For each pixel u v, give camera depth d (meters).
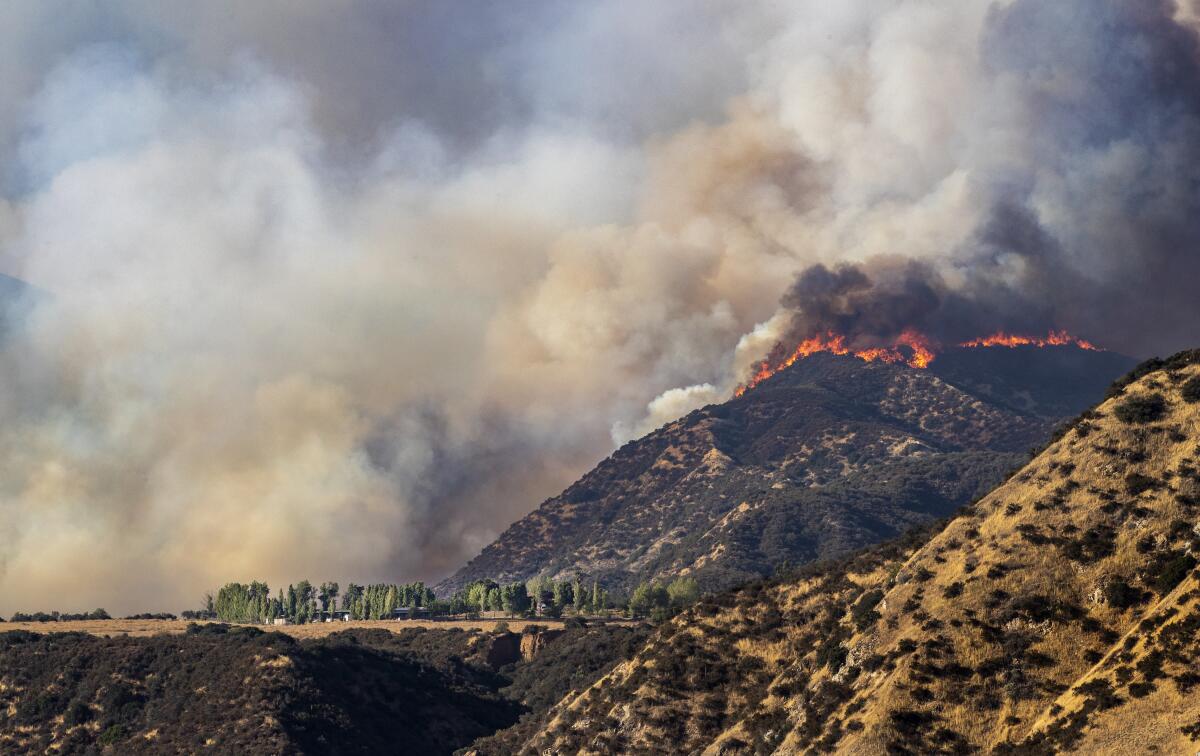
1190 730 108.75
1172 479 141.75
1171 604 124.19
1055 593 137.38
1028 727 127.19
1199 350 156.25
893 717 133.12
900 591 149.12
